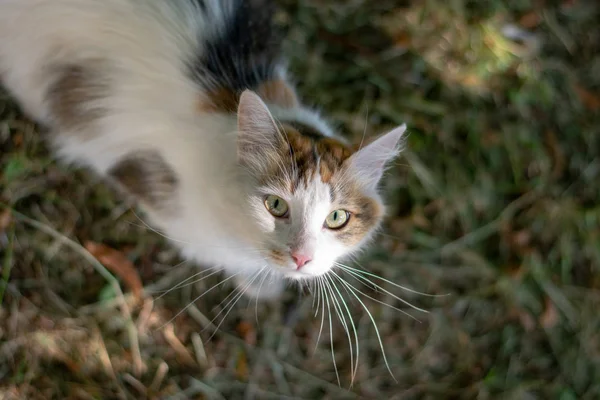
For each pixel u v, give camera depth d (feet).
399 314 2.81
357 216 2.07
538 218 2.90
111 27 2.12
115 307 2.59
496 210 2.89
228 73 2.16
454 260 2.86
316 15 2.85
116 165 2.25
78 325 2.56
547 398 2.83
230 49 2.19
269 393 2.68
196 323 2.66
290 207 2.01
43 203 2.58
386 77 2.87
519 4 2.99
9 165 2.53
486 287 2.87
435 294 2.84
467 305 2.86
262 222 2.02
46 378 2.52
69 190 2.60
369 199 2.09
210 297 2.68
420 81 2.89
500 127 2.92
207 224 2.14
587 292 2.90
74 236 2.59
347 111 2.82
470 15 2.96
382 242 2.80
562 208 2.91
